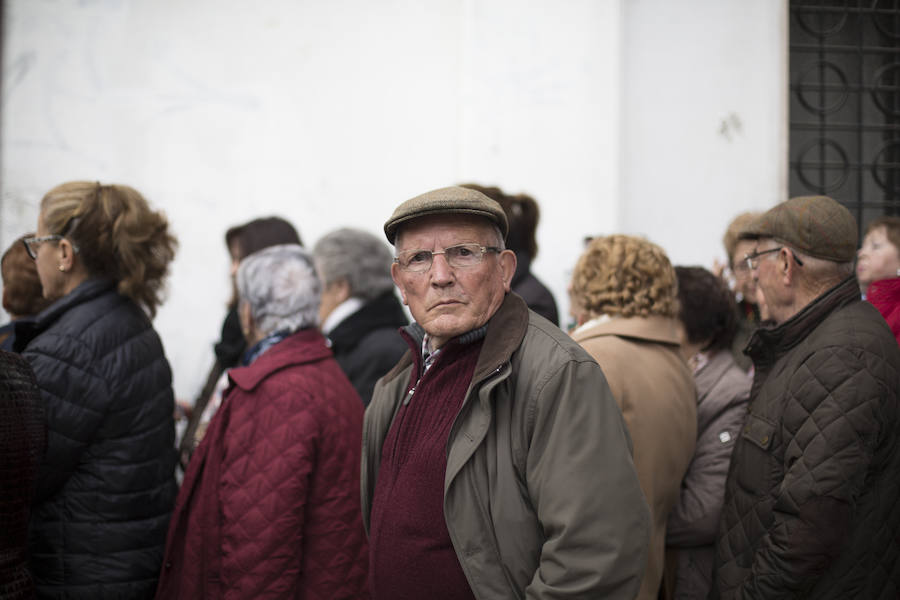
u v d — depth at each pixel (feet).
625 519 4.61
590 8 14.79
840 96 16.20
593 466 4.65
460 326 5.10
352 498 6.84
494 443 4.94
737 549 6.22
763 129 15.47
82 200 7.23
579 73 14.76
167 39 14.71
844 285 6.16
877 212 16.21
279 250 7.57
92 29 14.48
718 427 7.45
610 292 7.07
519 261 10.46
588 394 4.81
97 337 6.90
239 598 6.36
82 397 6.69
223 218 14.82
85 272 7.32
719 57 15.43
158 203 14.64
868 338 5.76
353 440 6.97
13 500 5.36
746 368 9.00
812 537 5.42
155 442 7.23
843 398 5.56
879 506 5.81
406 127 15.15
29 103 14.32
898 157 16.24
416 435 5.26
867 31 16.22
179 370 14.61
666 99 15.35
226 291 14.75
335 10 15.05
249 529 6.42
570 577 4.50
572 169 14.75
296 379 6.89
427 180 15.14
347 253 9.91
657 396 6.63
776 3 15.49
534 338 5.07
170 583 6.95
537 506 4.76
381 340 9.55
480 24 14.69
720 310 7.94
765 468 6.06
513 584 4.80
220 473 6.82
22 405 5.52
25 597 5.35
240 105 14.88
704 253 15.37
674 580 7.32
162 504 7.29
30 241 7.22
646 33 15.33
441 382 5.25
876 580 5.84
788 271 6.30
